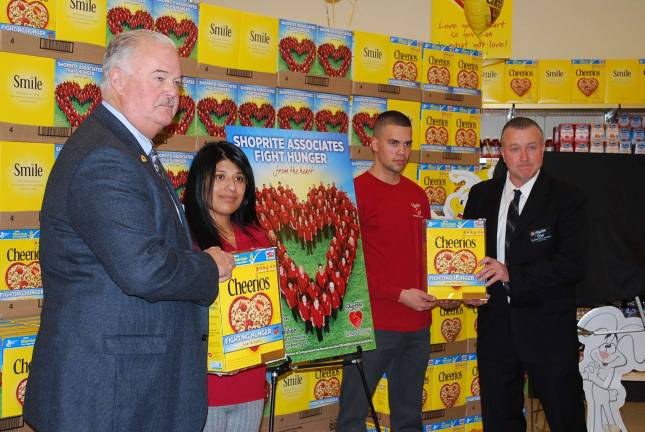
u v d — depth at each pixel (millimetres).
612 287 3760
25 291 2461
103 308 1639
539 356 2889
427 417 3551
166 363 1725
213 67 2852
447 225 2975
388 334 3008
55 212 1657
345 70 3311
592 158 3873
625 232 3801
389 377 3188
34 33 2426
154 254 1615
